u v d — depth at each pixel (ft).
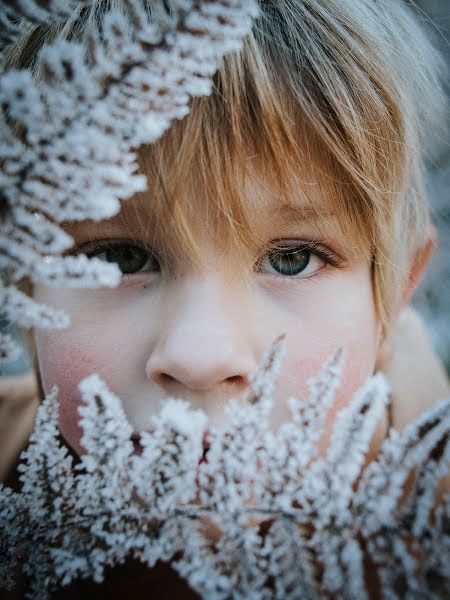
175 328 0.63
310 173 0.67
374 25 0.74
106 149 0.44
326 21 0.69
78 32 0.63
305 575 0.45
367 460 0.77
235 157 0.64
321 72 0.67
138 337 0.65
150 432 0.64
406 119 0.76
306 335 0.69
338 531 0.46
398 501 0.50
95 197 0.44
